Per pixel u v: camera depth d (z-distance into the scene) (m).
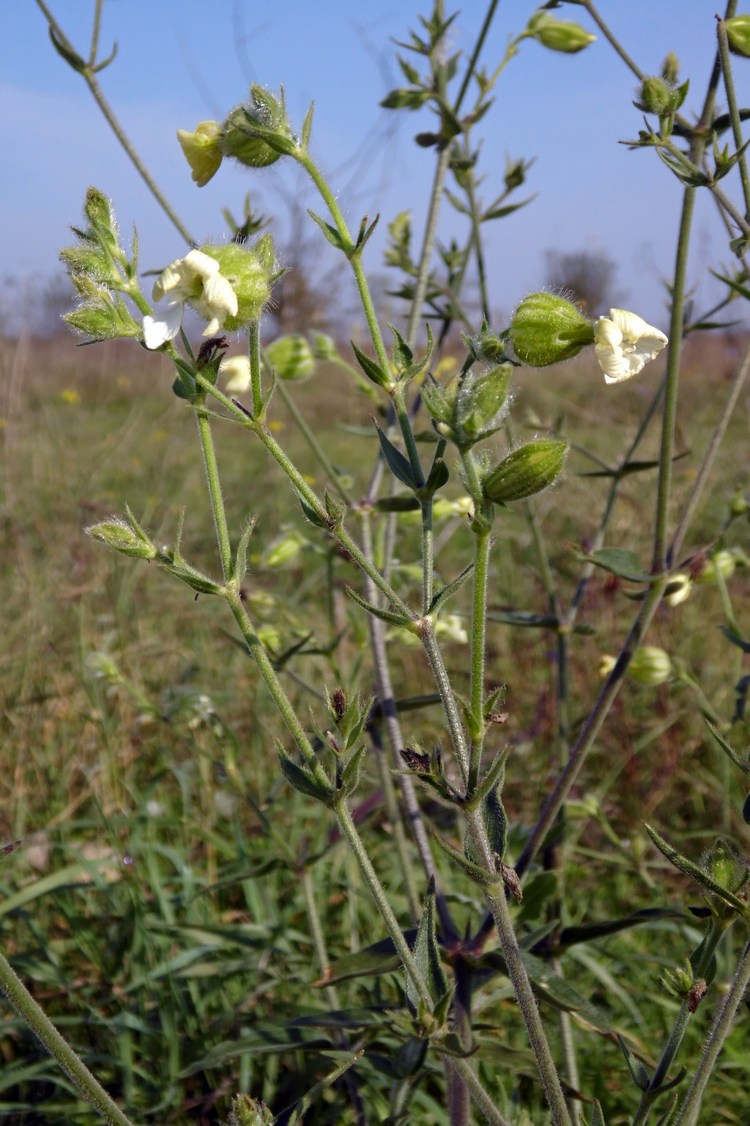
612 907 0.49
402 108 0.45
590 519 0.73
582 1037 0.41
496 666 0.68
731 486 0.84
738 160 0.32
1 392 1.11
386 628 0.47
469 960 0.31
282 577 0.80
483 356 0.24
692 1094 0.23
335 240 0.24
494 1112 0.23
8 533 0.83
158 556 0.23
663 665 0.43
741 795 0.55
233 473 1.13
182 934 0.42
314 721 0.23
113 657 0.60
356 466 1.20
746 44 0.34
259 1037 0.33
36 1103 0.40
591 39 0.45
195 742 0.45
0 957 0.22
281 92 0.24
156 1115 0.39
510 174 0.47
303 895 0.46
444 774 0.22
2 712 0.57
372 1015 0.31
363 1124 0.36
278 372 0.46
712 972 0.24
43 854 0.50
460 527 0.94
